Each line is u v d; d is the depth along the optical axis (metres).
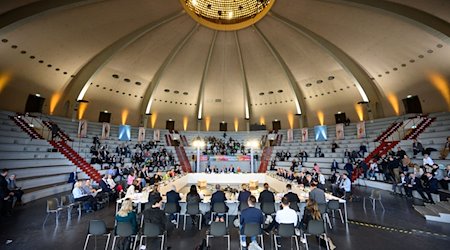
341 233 5.97
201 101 26.02
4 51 13.48
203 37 18.33
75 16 12.85
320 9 13.80
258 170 21.50
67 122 18.94
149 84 23.20
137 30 16.28
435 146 13.37
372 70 17.80
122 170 14.36
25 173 10.45
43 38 13.74
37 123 16.28
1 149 11.13
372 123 19.98
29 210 7.88
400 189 10.63
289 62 20.50
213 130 28.03
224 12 16.83
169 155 20.48
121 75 20.73
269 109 26.77
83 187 8.35
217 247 5.30
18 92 16.30
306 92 23.62
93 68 18.67
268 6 15.02
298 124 26.06
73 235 5.79
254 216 5.00
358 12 12.94
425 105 17.30
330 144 20.39
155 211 5.15
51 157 13.14
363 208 8.34
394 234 5.85
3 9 10.40
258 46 19.31
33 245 5.14
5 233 5.79
